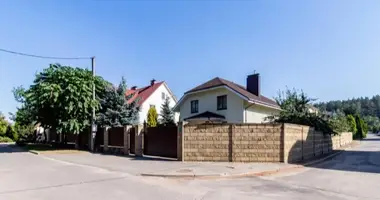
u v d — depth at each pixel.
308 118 19.97
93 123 23.53
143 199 7.38
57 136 32.66
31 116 25.30
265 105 27.00
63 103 21.98
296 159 15.83
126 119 26.80
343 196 7.99
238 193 8.13
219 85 26.23
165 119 36.19
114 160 15.72
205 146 14.82
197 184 9.51
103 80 25.61
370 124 112.38
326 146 23.14
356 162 16.75
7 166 13.59
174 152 15.99
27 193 7.99
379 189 8.94
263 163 14.12
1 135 49.34
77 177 10.55
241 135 14.63
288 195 7.96
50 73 22.88
